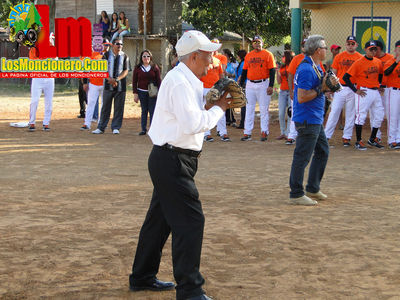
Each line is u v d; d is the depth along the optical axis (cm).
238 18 3152
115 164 1062
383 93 1308
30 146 1286
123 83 1511
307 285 476
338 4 1852
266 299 447
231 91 432
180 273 426
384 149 1292
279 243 588
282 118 1435
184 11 4141
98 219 677
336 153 1234
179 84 412
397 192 845
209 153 1221
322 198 793
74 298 450
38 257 542
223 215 698
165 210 430
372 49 1257
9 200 771
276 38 3434
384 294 456
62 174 960
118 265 523
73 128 1630
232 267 518
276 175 974
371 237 611
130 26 3481
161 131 424
